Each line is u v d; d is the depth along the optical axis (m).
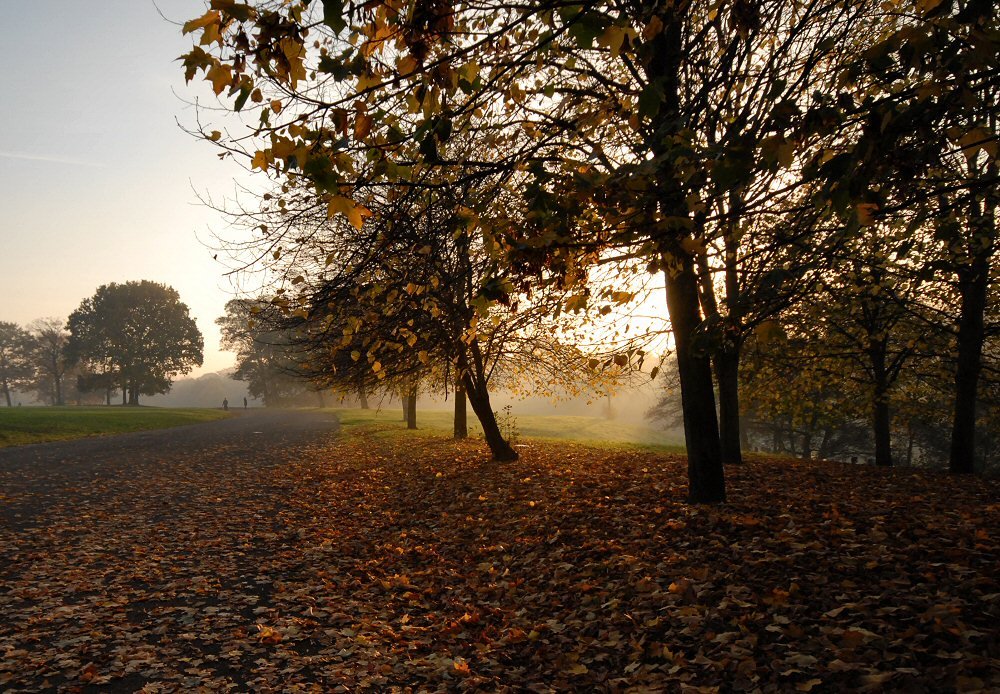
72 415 37.59
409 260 5.80
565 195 3.85
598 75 6.68
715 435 8.58
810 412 18.83
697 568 6.02
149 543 9.08
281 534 9.70
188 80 2.85
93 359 76.00
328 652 5.24
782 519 7.32
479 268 5.26
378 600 6.64
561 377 16.47
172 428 35.50
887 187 3.33
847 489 9.69
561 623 5.51
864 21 6.05
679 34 6.01
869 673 3.75
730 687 3.95
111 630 5.70
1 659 5.02
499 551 8.05
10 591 6.80
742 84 5.34
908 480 10.95
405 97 3.58
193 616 6.12
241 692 4.48
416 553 8.40
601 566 6.63
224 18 2.76
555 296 6.08
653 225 3.89
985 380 14.94
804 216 5.56
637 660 4.55
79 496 12.69
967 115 3.20
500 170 4.31
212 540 9.30
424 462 16.84
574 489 10.77
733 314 4.82
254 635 5.61
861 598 4.81
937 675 3.57
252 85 2.91
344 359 14.53
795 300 5.09
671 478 10.88
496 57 4.22
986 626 4.07
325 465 17.70
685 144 3.41
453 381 16.50
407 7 3.02
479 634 5.59
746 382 16.75
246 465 17.98
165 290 78.56
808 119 2.79
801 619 4.62
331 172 2.96
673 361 29.20
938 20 2.66
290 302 6.03
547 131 5.73
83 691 4.50
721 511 7.84
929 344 14.57
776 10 5.59
